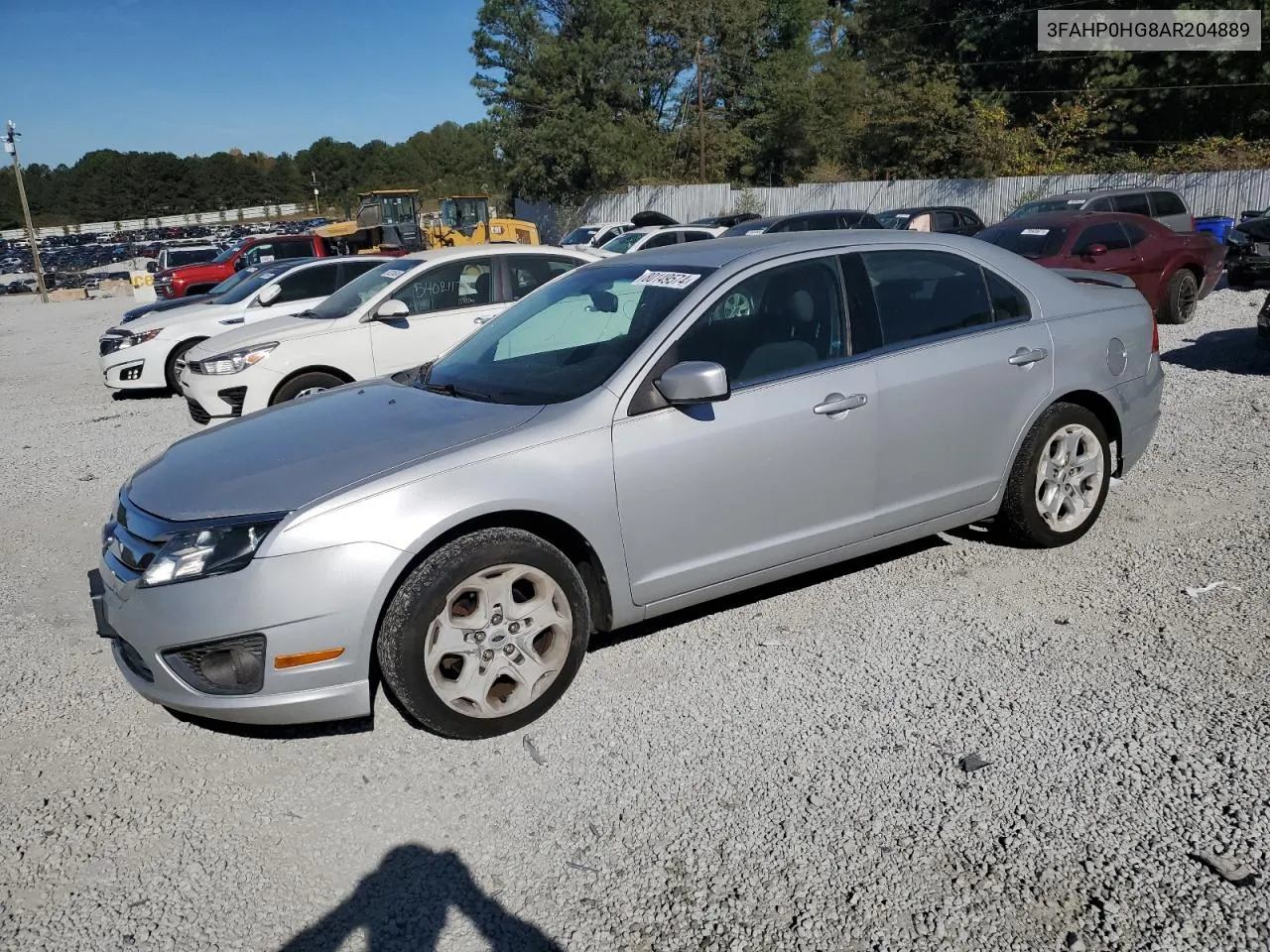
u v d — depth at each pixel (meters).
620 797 3.10
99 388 12.61
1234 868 2.63
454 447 3.43
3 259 62.06
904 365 4.17
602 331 4.01
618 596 3.67
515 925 2.59
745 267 3.99
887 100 36.16
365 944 2.55
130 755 3.51
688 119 46.94
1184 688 3.54
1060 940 2.44
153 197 128.88
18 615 4.85
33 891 2.80
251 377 8.05
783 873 2.73
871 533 4.22
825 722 3.46
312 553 3.13
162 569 3.17
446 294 8.69
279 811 3.13
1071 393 4.70
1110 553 4.79
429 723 3.35
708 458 3.73
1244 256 14.12
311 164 132.25
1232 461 6.14
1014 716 3.44
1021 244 11.46
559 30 46.09
